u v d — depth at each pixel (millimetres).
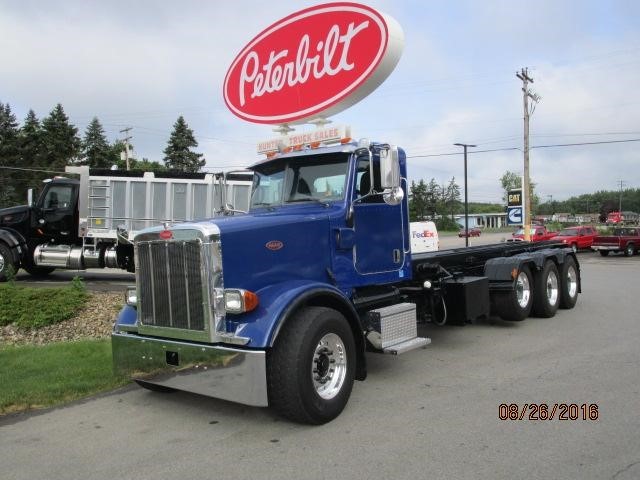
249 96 8812
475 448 4254
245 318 4715
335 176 6094
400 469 3910
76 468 4066
